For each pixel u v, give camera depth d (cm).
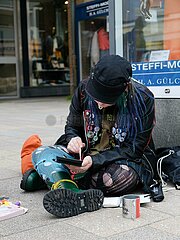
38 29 1712
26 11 1684
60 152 317
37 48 1716
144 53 466
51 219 278
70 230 257
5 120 915
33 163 328
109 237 246
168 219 274
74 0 1252
